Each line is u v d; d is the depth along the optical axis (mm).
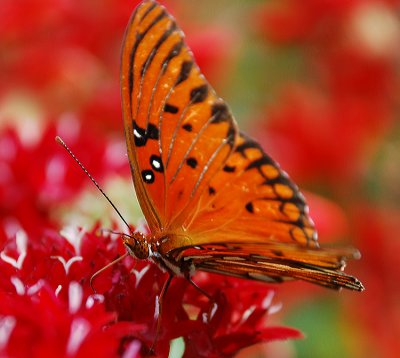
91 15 465
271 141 477
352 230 472
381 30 484
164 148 332
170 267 329
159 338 318
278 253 325
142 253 326
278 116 481
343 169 476
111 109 455
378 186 483
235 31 501
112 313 313
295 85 488
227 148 328
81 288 318
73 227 343
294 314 460
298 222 323
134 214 390
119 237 336
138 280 328
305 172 475
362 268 469
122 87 330
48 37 461
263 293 340
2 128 420
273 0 517
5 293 317
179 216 332
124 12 464
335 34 487
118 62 467
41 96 455
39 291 316
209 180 330
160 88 330
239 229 328
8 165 399
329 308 464
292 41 491
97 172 404
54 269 324
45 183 397
